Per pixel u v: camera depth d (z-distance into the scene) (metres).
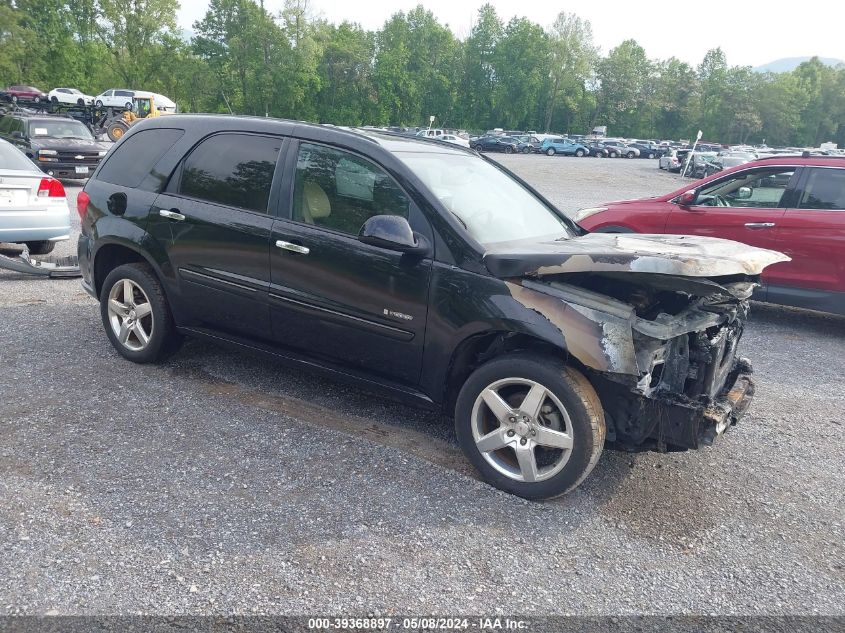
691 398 3.30
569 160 52.31
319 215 3.96
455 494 3.46
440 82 111.75
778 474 3.96
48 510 3.05
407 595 2.67
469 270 3.49
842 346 6.83
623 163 53.00
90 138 17.73
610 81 129.75
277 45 88.81
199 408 4.27
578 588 2.80
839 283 6.83
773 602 2.79
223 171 4.39
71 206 13.27
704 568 3.00
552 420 3.38
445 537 3.08
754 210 7.29
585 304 3.22
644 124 135.12
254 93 90.00
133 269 4.73
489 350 3.62
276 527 3.05
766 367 6.02
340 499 3.33
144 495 3.24
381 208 3.77
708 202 7.66
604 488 3.65
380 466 3.69
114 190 4.84
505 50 114.44
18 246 8.14
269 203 4.14
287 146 4.16
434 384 3.69
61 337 5.42
